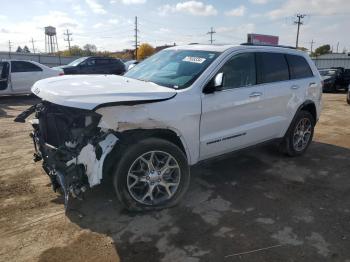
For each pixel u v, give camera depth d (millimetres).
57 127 3941
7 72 13602
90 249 3287
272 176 5141
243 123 4770
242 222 3801
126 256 3193
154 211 3963
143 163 3828
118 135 3656
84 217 3830
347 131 8352
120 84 4039
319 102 6207
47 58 48906
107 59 19703
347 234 3621
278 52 5465
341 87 22047
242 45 4918
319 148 6703
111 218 3816
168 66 4719
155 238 3469
